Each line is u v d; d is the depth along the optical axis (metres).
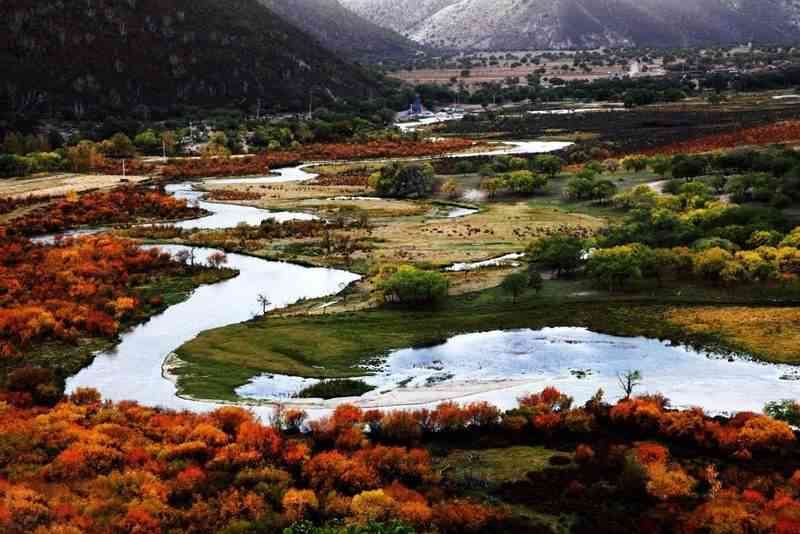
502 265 110.81
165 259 117.25
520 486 52.47
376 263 114.94
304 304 97.31
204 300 100.62
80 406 65.69
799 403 64.62
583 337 83.25
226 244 129.00
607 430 61.19
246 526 46.84
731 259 95.69
